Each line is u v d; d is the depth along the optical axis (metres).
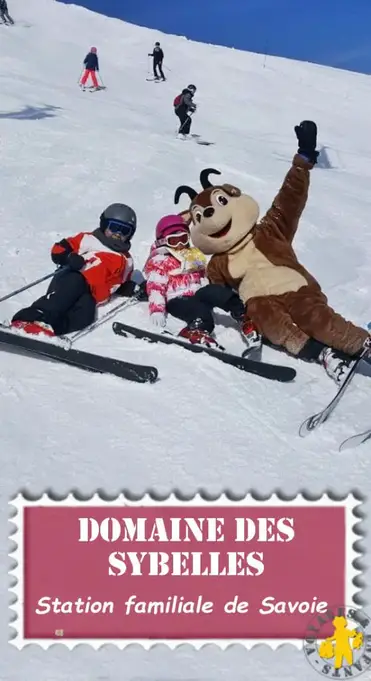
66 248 4.93
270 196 8.92
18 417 3.46
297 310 4.64
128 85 20.86
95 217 7.13
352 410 3.96
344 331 4.51
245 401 3.90
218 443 3.38
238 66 24.84
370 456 3.38
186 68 23.83
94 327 4.80
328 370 4.50
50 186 7.71
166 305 4.98
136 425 3.48
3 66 20.11
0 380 3.84
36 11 27.11
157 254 5.04
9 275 5.54
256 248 4.96
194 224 4.97
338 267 6.85
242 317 4.94
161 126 14.17
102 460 3.14
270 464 3.23
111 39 25.70
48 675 2.11
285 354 4.80
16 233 6.43
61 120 11.06
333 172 12.27
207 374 4.17
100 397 3.76
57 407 3.60
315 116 20.98
